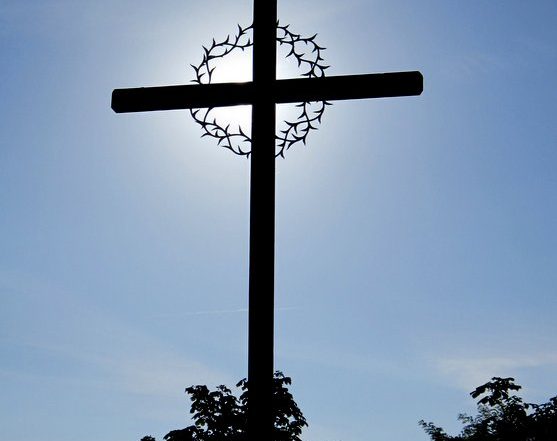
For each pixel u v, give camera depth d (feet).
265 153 25.32
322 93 25.73
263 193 24.73
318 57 26.07
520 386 73.26
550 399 72.28
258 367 22.75
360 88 25.77
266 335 23.04
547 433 70.59
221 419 65.51
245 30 26.43
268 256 23.82
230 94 26.04
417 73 25.68
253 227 24.25
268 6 26.37
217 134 26.17
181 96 26.45
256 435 22.21
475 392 73.97
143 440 74.49
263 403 22.47
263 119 25.63
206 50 26.55
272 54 26.09
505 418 72.84
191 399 66.13
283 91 25.85
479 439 73.72
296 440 61.67
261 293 23.44
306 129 25.73
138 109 26.84
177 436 65.05
